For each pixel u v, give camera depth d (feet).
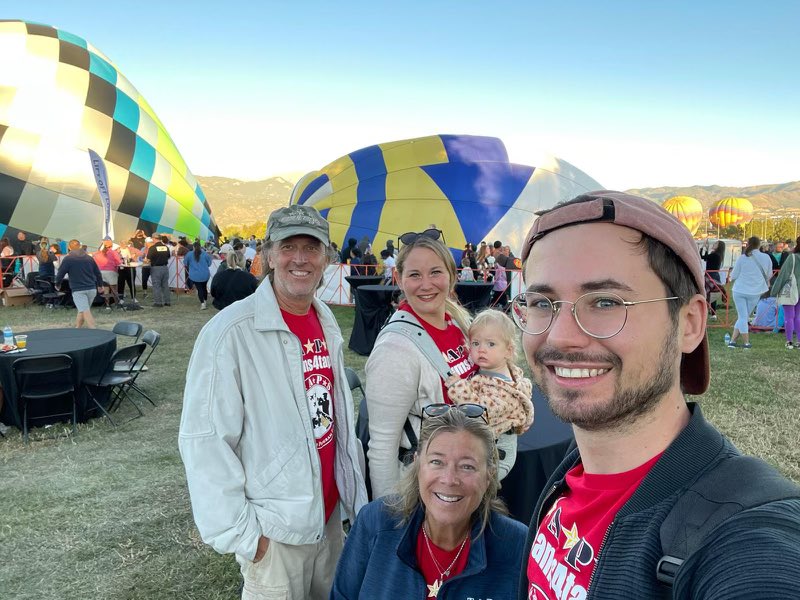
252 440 6.46
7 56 57.11
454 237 51.13
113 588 9.82
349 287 42.75
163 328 33.99
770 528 1.88
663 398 2.44
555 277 2.50
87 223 59.21
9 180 54.85
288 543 6.39
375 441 6.53
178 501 12.89
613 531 2.36
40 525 11.81
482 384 6.72
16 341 17.78
